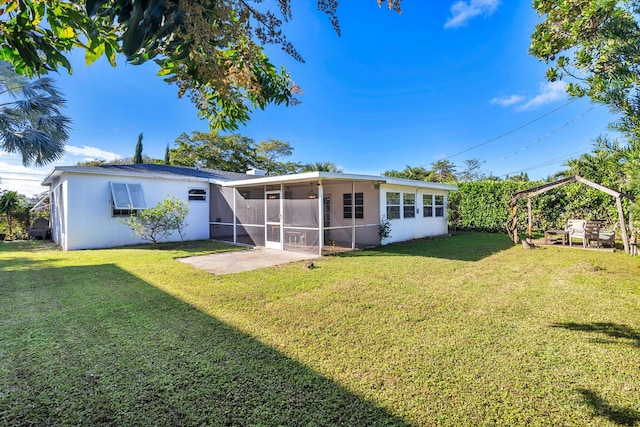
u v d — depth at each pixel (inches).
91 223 396.2
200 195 497.0
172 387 90.2
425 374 98.0
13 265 275.1
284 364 103.7
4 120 419.5
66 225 379.2
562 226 489.7
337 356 109.3
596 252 342.6
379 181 400.2
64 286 202.1
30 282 212.2
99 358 106.5
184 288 197.8
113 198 400.2
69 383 91.5
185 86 56.2
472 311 154.7
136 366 101.5
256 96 68.1
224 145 1048.8
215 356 108.7
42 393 86.6
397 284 206.7
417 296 179.8
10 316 146.1
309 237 360.5
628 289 190.2
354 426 75.5
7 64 377.7
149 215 381.1
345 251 359.9
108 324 137.0
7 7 46.9
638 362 104.7
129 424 75.2
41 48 50.4
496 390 89.9
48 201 621.9
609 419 77.9
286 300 172.9
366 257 316.8
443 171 1322.6
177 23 39.0
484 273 239.6
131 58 45.1
